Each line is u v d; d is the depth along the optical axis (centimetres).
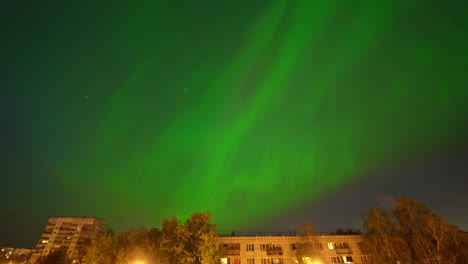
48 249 8450
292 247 4603
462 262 2998
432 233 3362
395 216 3925
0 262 8738
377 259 3753
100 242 3803
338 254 4431
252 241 4712
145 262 3631
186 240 3244
